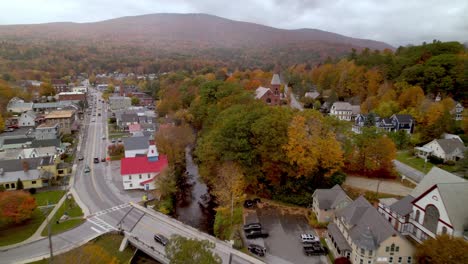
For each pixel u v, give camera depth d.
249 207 61.97
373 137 70.19
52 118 115.75
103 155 92.75
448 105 95.50
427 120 90.75
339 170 66.06
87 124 134.12
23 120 120.75
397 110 105.38
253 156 65.06
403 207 49.94
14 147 93.12
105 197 65.56
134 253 47.94
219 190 61.81
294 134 61.81
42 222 55.47
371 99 115.62
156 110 149.75
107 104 181.38
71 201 63.28
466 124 85.94
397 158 80.81
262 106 80.19
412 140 87.31
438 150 78.31
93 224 54.69
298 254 46.97
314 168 63.41
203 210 63.94
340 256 44.47
